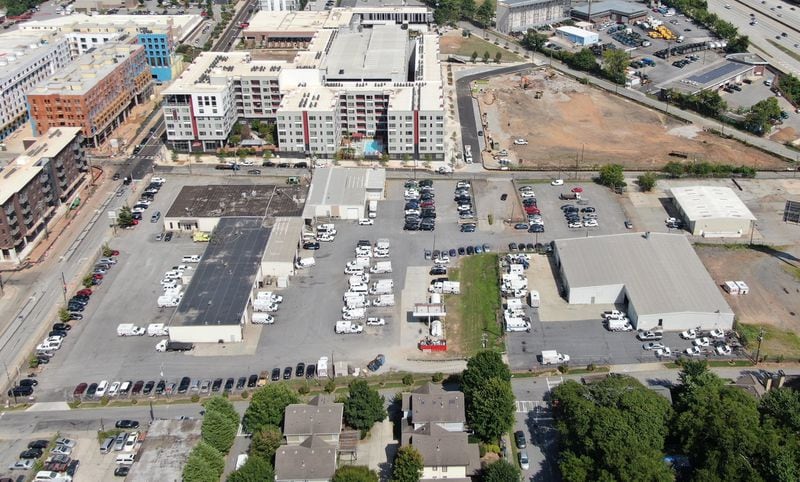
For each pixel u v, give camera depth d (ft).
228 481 649.20
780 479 638.12
